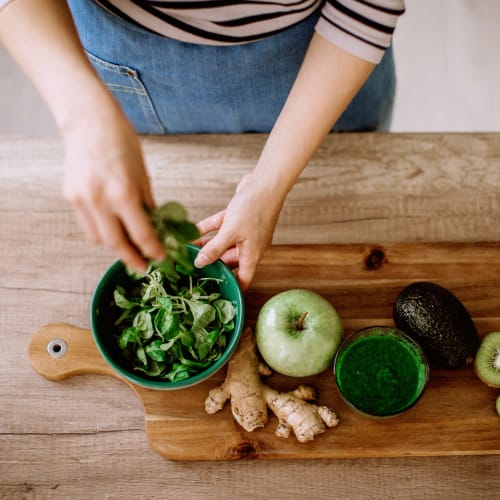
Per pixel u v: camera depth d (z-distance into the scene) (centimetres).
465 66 212
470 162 115
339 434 97
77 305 108
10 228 112
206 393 100
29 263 110
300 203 113
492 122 206
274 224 95
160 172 116
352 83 85
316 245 109
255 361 100
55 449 99
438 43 214
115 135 62
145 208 63
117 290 97
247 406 96
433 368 100
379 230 112
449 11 217
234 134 118
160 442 97
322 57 85
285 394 98
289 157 88
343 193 114
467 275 107
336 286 107
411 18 217
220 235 92
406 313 94
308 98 86
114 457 99
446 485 96
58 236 112
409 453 96
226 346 97
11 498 97
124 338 94
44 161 117
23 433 100
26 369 104
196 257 96
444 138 117
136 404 101
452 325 92
